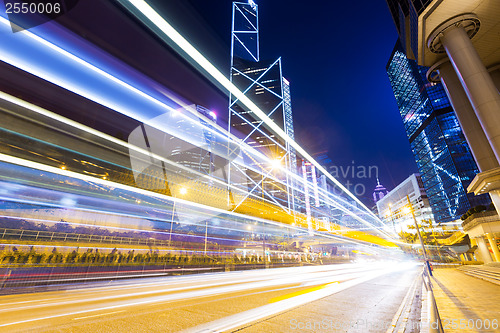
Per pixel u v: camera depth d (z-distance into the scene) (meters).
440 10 24.36
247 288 11.80
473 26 24.89
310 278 17.47
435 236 90.06
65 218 30.00
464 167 101.31
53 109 57.81
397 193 168.00
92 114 73.56
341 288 11.33
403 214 160.25
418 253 94.69
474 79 23.11
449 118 110.62
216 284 13.93
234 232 63.56
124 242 31.92
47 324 5.47
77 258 21.28
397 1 30.86
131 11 18.95
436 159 116.00
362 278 16.84
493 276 12.92
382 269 30.48
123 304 7.82
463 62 24.02
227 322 5.57
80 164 46.09
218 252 42.84
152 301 8.34
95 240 29.44
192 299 8.70
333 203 71.06
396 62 149.50
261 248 59.94
